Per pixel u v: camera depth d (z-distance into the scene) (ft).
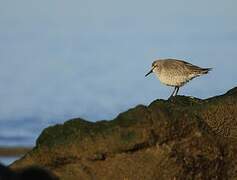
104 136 45.39
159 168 45.29
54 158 45.91
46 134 46.91
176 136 45.85
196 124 46.50
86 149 45.47
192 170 46.34
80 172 45.47
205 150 46.62
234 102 48.70
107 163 45.42
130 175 45.24
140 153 45.34
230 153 47.91
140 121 45.44
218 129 48.26
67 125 46.78
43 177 34.27
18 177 34.24
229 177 47.93
